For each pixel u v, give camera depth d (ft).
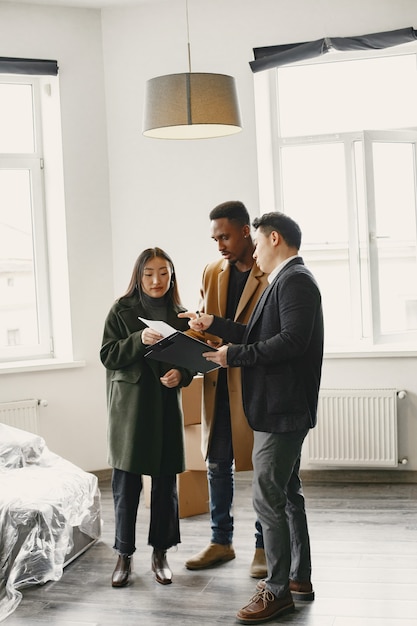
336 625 10.76
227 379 12.55
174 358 10.98
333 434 18.07
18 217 19.40
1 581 12.14
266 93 19.20
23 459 14.80
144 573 12.95
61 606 11.80
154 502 12.54
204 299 13.06
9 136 19.20
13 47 18.37
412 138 18.90
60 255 19.15
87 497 14.24
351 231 19.04
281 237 11.16
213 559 13.07
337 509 16.07
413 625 10.66
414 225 19.02
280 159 19.35
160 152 18.89
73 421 18.90
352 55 18.85
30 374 18.47
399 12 17.87
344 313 19.29
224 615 11.25
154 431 12.17
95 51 18.93
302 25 18.25
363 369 18.13
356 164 18.98
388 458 17.83
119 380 12.28
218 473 13.01
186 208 18.86
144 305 12.53
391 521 15.12
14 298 19.44
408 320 19.16
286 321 10.74
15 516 12.43
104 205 19.10
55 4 18.60
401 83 18.86
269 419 10.84
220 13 18.56
